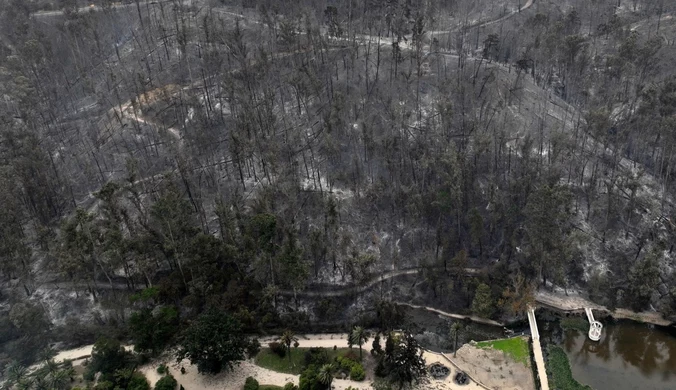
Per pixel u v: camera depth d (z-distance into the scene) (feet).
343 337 392.68
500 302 403.13
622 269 432.66
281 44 640.58
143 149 549.54
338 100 519.19
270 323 399.85
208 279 407.03
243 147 484.74
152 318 376.68
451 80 574.15
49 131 577.02
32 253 455.63
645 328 396.78
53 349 390.63
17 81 570.05
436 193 459.73
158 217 402.93
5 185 444.96
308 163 519.60
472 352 375.04
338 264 446.60
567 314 408.87
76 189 520.83
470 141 501.97
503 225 454.40
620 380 360.07
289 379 357.20
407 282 442.50
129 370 361.10
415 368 347.97
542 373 358.43
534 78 608.60
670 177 474.08
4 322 395.14
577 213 469.57
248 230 415.23
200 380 358.84
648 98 479.82
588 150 508.12
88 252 404.36
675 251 437.99
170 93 609.01
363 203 485.97
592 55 602.85
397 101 558.15
